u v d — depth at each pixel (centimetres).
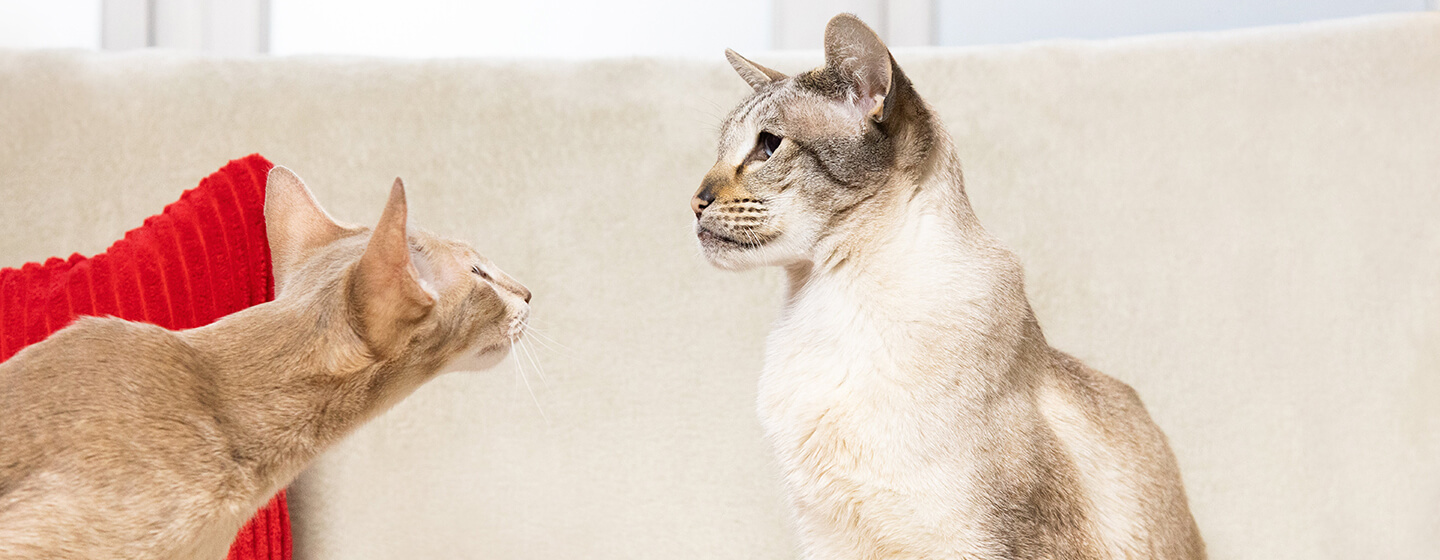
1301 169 133
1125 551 103
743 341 141
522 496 141
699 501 139
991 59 142
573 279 143
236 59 150
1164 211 135
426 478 141
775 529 138
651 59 148
